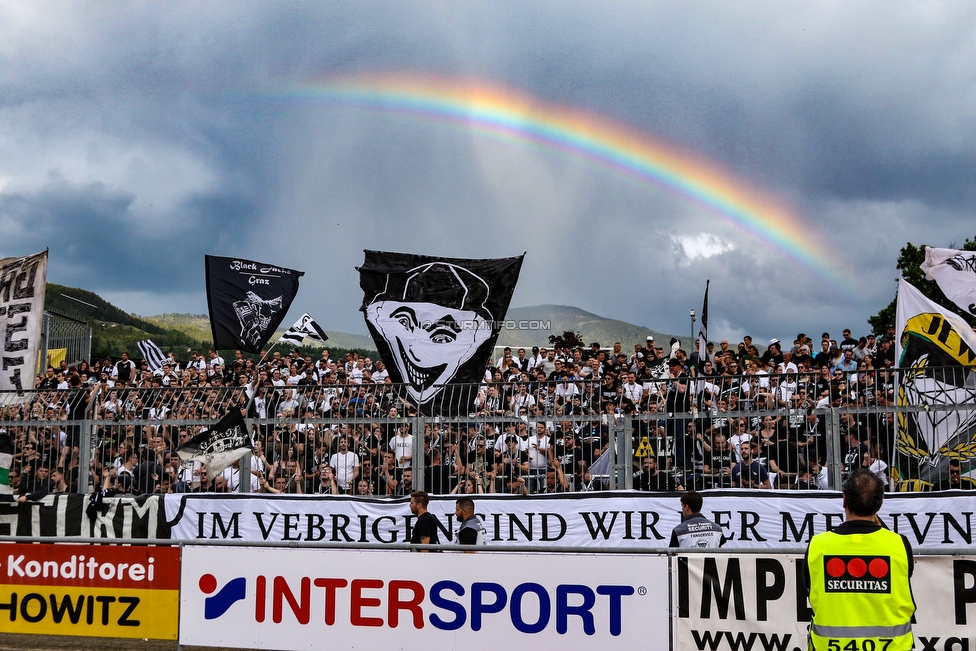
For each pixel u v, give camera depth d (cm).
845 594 590
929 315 1187
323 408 1235
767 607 789
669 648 809
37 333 1340
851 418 1096
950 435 1064
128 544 929
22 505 1251
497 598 845
